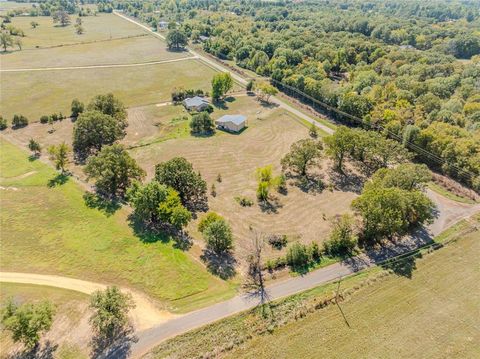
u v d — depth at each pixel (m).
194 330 47.81
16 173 83.31
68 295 52.50
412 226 68.88
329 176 86.06
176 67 165.12
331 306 51.94
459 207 75.31
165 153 94.50
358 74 141.62
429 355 45.50
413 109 109.50
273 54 174.38
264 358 44.66
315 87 125.75
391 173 72.06
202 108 121.44
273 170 88.00
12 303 45.62
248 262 60.25
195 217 70.69
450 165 84.75
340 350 45.78
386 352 45.62
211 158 92.50
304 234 67.12
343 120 114.88
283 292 54.53
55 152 83.88
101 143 94.69
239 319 49.84
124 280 55.47
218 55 183.62
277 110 123.75
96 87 137.12
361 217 71.31
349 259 61.31
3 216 68.94
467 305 52.62
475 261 60.94
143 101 127.88
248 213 72.56
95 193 76.81
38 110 115.75
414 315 50.84
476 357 45.38
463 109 108.94
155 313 50.19
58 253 60.50
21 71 148.12
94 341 45.84
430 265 59.97
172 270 57.59
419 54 157.12
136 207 66.50
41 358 43.47
